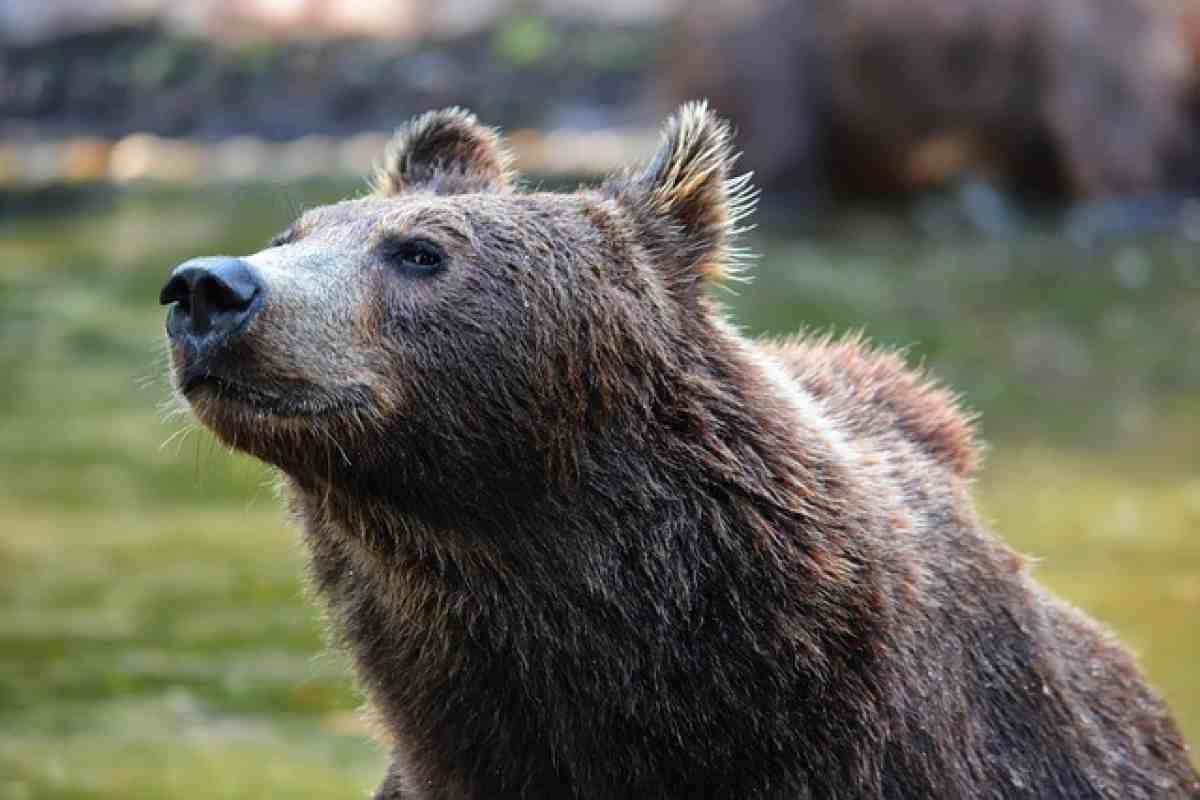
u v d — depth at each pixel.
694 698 8.27
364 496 8.24
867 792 8.34
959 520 9.17
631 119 35.75
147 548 17.30
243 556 17.12
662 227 8.81
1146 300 25.28
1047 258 27.69
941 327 23.80
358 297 8.12
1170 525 17.05
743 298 24.89
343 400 7.97
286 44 37.84
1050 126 30.45
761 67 30.80
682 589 8.23
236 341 7.73
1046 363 22.38
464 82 36.69
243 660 14.75
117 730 13.42
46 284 26.69
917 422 9.62
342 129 36.38
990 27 30.19
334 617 8.80
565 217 8.59
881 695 8.35
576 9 38.06
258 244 28.75
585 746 8.45
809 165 30.94
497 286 8.31
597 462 8.27
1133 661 10.02
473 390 8.23
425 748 8.70
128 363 23.08
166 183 33.62
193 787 12.34
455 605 8.36
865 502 8.55
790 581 8.23
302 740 13.37
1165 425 20.11
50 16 37.84
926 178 31.27
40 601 15.88
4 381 22.30
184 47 37.62
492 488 8.27
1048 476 18.47
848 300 25.02
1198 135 31.45
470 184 9.35
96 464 19.61
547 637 8.34
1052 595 10.03
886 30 30.12
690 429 8.32
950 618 8.81
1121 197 30.84
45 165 35.16
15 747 13.06
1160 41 31.08
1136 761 9.60
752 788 8.35
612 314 8.37
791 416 8.56
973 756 8.74
